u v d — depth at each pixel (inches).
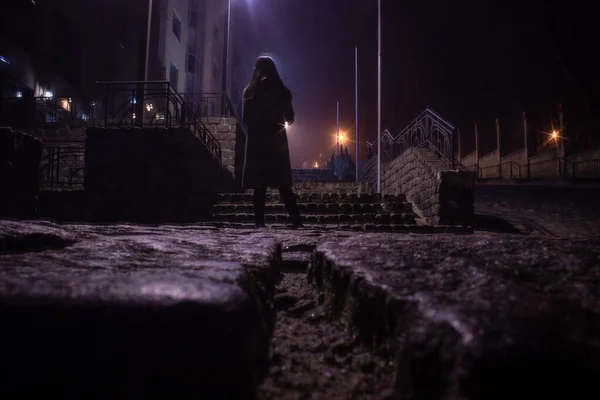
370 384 51.2
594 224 324.8
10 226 96.3
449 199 308.2
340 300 72.2
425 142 416.2
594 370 36.1
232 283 57.6
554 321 43.1
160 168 328.8
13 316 41.7
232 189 494.0
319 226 285.6
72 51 877.2
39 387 39.9
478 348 37.2
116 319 41.9
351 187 561.9
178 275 58.5
